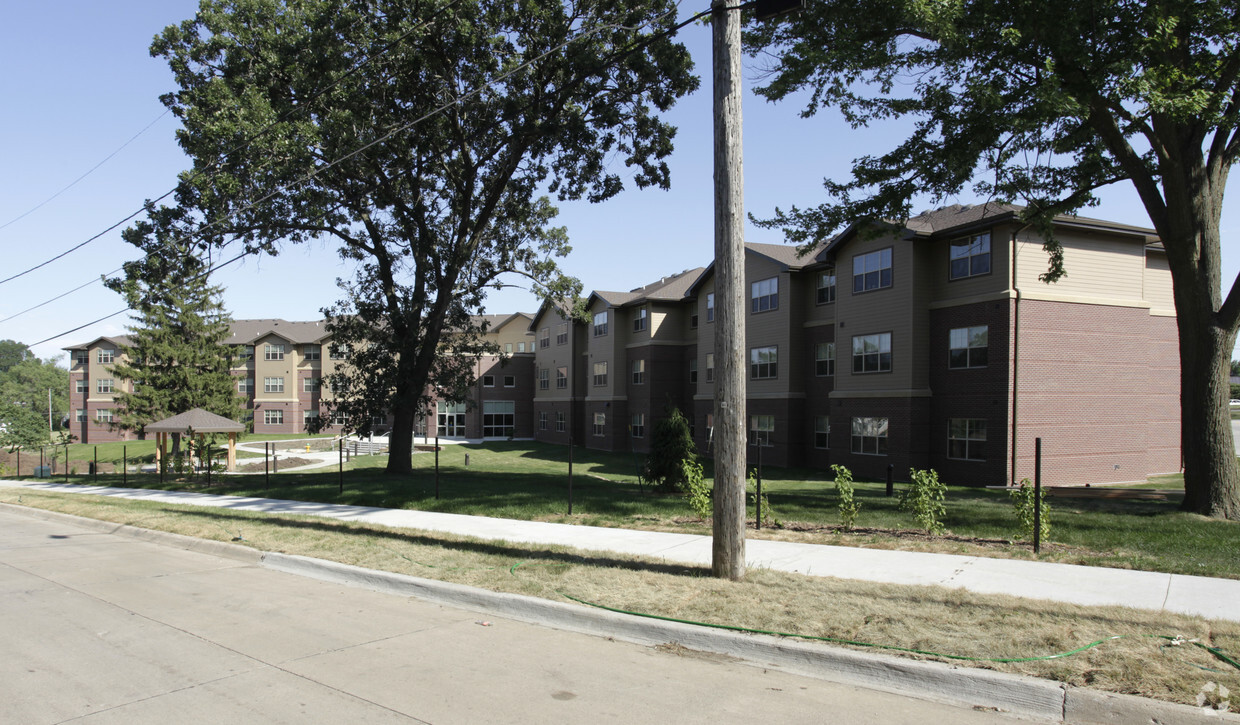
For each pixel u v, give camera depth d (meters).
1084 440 23.31
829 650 5.62
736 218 7.88
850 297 27.77
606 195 22.30
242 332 68.00
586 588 7.69
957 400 24.12
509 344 65.75
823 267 29.98
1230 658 5.17
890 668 5.34
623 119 21.30
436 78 19.62
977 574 8.14
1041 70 13.12
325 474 24.97
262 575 9.68
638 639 6.56
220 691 5.30
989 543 10.08
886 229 16.53
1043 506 10.34
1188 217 13.13
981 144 14.08
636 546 10.14
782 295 31.56
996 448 22.69
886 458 26.03
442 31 18.39
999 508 13.91
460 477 22.59
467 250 22.11
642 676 5.61
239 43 18.59
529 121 19.86
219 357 46.91
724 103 7.90
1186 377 13.22
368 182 20.45
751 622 6.38
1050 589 7.41
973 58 13.65
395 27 18.22
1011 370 22.47
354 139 18.72
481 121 20.52
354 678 5.57
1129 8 12.50
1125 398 24.06
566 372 48.88
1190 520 11.98
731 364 7.89
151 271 19.44
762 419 32.56
